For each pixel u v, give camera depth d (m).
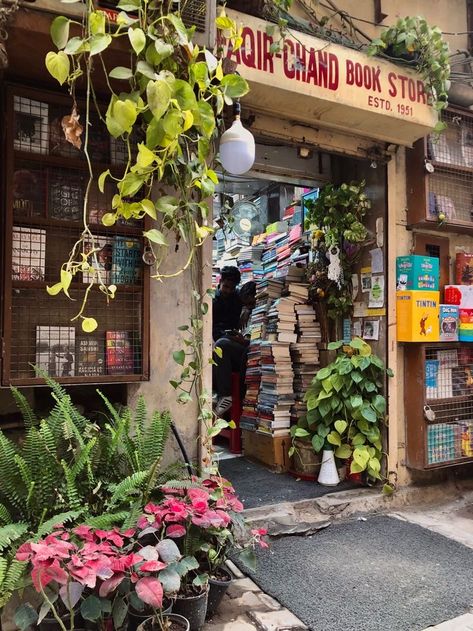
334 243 3.86
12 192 2.21
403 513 3.36
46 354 2.36
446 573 2.53
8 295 2.18
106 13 1.95
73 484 2.00
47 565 1.54
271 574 2.51
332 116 3.06
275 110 2.96
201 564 2.18
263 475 3.80
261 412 4.09
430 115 3.22
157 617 1.77
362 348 3.53
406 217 3.62
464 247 3.98
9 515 1.95
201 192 2.34
